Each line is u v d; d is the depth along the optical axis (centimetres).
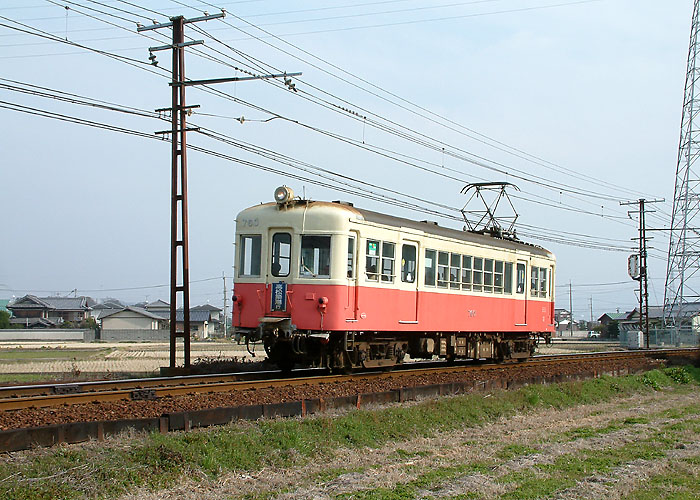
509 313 2191
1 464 762
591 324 11012
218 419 1022
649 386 2033
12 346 4978
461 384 1511
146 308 10250
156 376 1747
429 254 1806
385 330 1633
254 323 1558
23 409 1034
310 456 964
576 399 1666
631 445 1122
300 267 1529
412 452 1031
